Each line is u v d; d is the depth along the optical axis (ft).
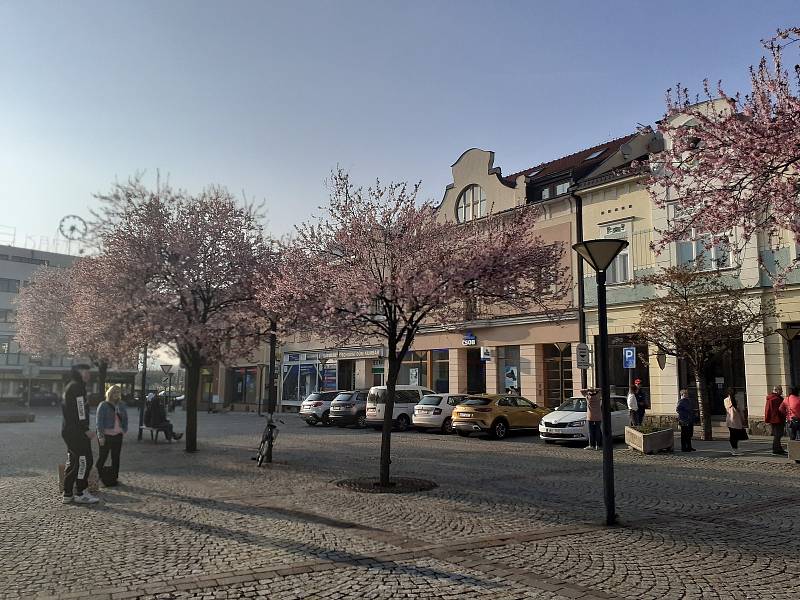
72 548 23.15
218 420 115.44
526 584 18.86
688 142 35.70
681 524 26.89
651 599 17.53
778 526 26.40
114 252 55.52
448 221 41.29
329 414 90.43
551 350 88.79
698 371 60.23
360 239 38.29
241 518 28.30
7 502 32.53
